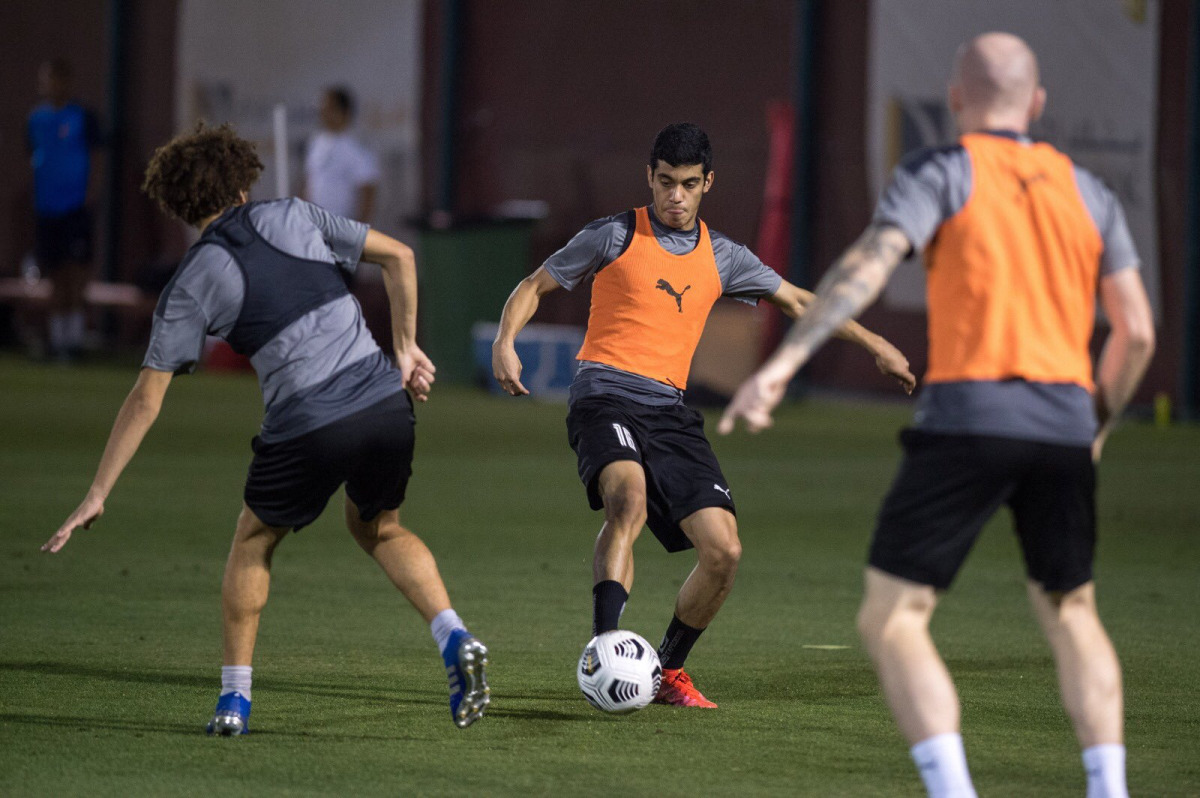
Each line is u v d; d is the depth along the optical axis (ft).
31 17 260.62
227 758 51.80
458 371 232.32
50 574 87.10
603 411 63.67
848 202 233.96
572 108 245.45
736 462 157.48
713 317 222.07
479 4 247.70
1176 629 80.02
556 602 83.97
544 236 247.29
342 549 99.76
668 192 64.18
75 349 236.84
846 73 233.35
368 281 242.37
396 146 250.16
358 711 58.95
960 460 42.65
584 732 56.54
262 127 251.60
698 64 240.94
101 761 51.08
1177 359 231.09
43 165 228.02
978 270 43.24
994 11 228.22
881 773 51.31
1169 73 228.63
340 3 249.34
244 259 53.47
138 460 140.26
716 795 48.44
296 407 53.36
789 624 79.61
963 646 74.79
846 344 237.86
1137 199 229.66
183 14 254.06
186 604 79.82
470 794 48.11
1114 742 43.60
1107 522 122.11
